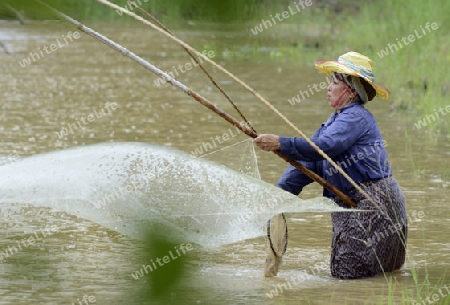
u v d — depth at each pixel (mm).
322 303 9133
